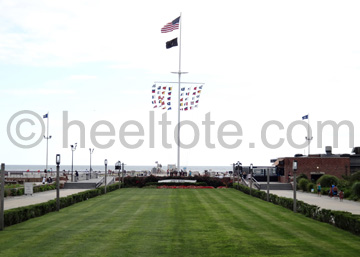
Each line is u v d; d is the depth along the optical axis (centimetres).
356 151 7600
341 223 2400
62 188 6256
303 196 5009
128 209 3375
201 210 3319
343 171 6825
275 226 2492
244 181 6631
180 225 2519
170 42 7038
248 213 3128
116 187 6238
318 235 2194
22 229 2356
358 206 3806
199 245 1947
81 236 2148
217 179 7056
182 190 5931
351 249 1864
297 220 2752
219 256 1742
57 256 1727
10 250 1831
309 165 6869
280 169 7456
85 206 3612
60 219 2762
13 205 3678
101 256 1730
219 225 2525
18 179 7556
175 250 1844
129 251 1820
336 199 4581
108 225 2508
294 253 1792
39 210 2947
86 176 7875
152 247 1900
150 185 6706
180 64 7569
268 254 1777
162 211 3238
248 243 1995
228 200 4291
